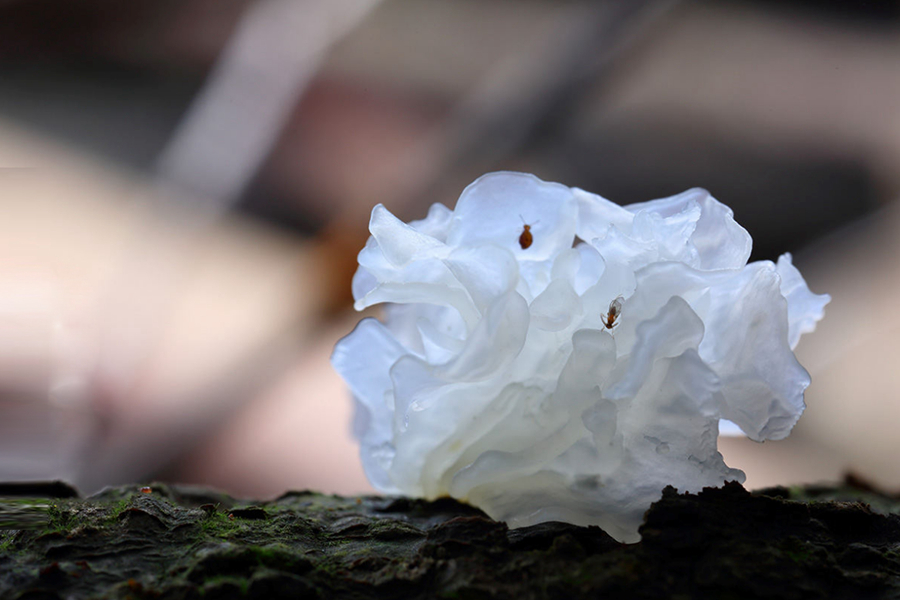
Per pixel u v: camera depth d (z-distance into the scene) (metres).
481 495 0.17
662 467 0.17
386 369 0.18
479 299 0.17
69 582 0.16
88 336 0.36
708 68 0.38
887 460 0.30
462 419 0.18
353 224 0.38
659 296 0.17
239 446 0.38
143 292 0.38
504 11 0.38
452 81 0.38
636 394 0.17
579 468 0.17
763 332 0.17
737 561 0.16
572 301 0.17
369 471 0.18
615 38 0.36
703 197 0.18
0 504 0.18
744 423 0.17
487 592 0.16
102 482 0.35
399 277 0.17
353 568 0.16
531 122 0.38
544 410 0.17
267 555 0.16
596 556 0.16
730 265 0.18
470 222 0.17
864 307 0.36
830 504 0.17
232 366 0.38
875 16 0.38
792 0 0.38
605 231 0.18
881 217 0.38
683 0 0.36
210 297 0.38
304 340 0.38
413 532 0.17
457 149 0.38
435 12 0.38
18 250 0.36
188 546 0.17
